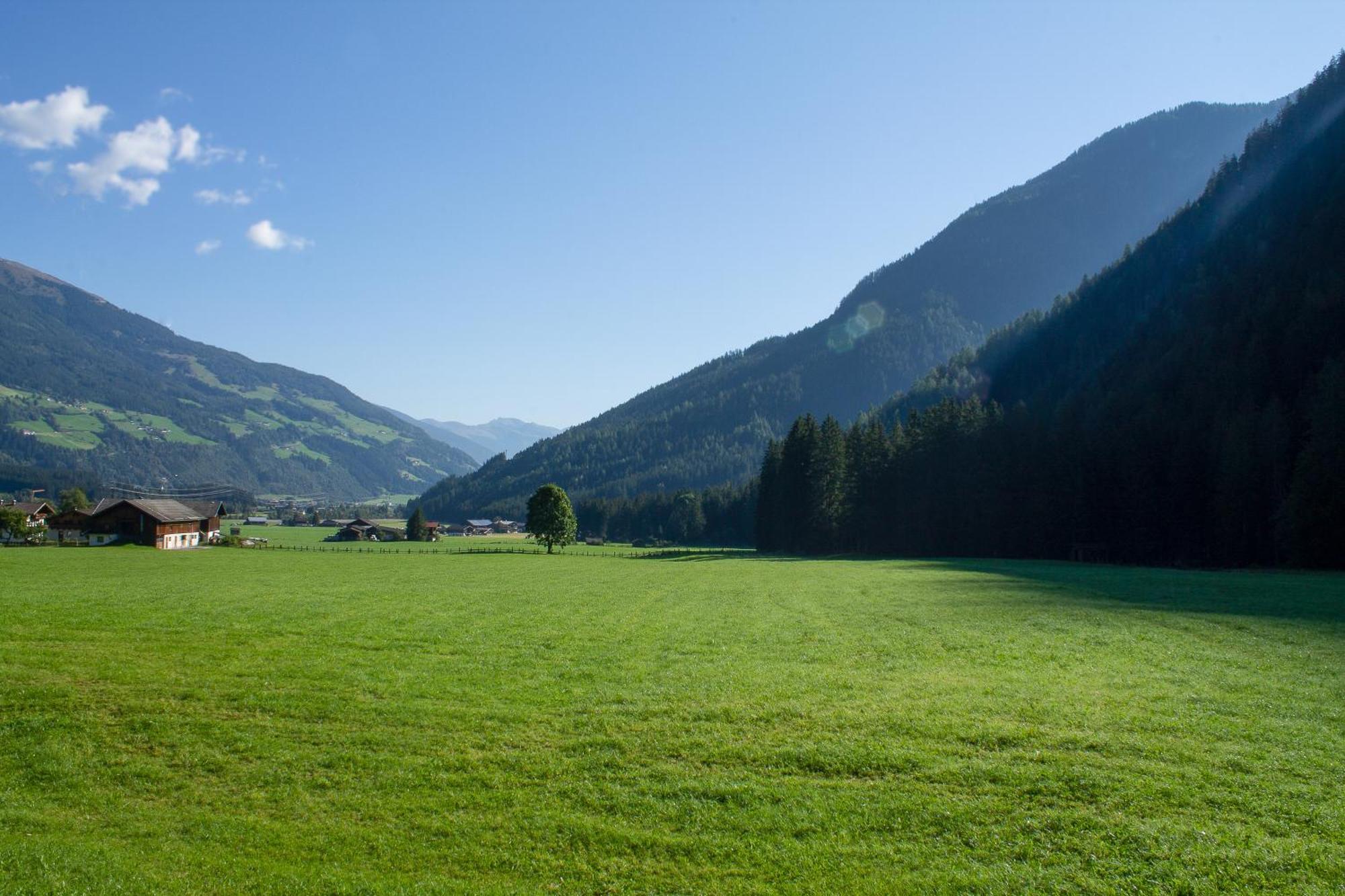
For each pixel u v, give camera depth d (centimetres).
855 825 1279
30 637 2609
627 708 1873
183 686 2011
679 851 1217
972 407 12650
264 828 1298
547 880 1147
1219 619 3359
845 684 2127
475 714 1828
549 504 13075
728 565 8612
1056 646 2736
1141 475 9569
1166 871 1123
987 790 1388
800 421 13388
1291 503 7406
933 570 7225
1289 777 1426
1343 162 13825
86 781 1479
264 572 6462
